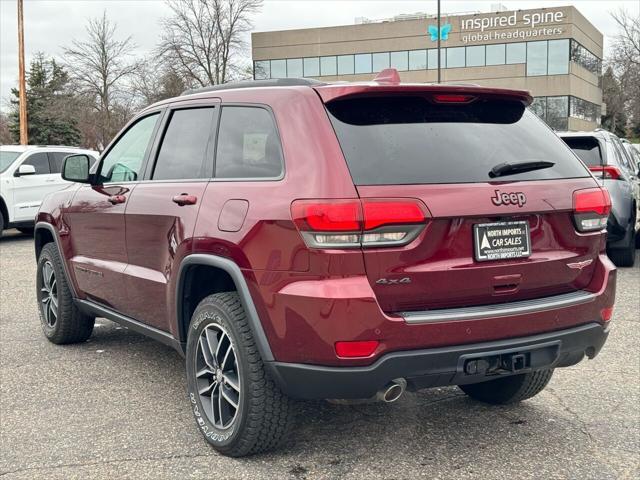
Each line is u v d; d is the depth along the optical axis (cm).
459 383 327
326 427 397
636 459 356
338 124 323
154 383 476
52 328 570
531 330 329
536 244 338
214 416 369
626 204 879
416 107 339
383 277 304
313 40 5856
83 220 503
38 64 5647
